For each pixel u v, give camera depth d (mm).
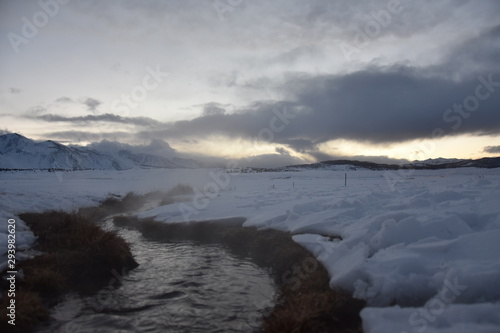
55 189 31109
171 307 7141
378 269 6109
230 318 6629
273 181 47969
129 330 6180
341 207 11586
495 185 14039
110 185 40469
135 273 9312
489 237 6270
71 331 6117
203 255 11016
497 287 4957
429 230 7297
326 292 6285
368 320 5039
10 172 97688
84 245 10055
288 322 5590
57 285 7871
